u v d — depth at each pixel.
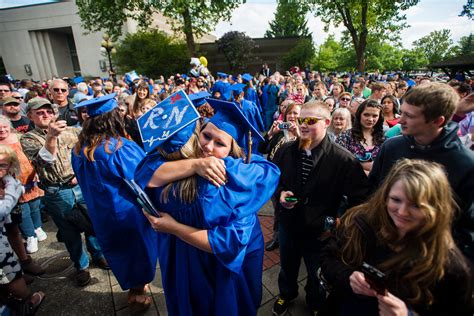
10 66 32.84
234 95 4.58
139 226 2.15
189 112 1.18
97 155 1.98
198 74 10.70
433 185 1.07
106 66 30.72
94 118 2.06
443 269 1.08
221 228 1.22
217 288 1.38
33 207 3.40
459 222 1.55
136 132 3.19
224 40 26.77
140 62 23.17
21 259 2.84
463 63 16.22
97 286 2.72
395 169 1.20
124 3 18.91
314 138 1.90
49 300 2.56
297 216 2.05
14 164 2.23
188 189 1.19
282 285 2.27
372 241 1.25
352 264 1.32
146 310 2.40
